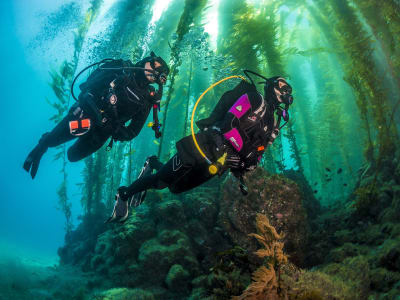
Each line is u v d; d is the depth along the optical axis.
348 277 4.71
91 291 7.32
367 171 9.45
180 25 9.16
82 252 10.52
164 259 6.81
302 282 3.75
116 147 13.23
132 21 13.03
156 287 6.66
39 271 9.57
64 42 17.58
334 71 17.05
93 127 2.97
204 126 2.51
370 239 6.45
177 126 13.90
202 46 10.20
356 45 9.52
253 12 11.76
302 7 16.45
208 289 5.05
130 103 2.96
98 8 13.28
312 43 18.41
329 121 15.80
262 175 6.68
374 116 8.76
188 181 2.60
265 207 6.34
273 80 2.67
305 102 18.16
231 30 11.31
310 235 6.86
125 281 6.90
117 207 2.70
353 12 10.48
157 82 3.02
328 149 17.00
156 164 3.00
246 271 3.98
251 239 6.34
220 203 7.09
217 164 2.26
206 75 13.16
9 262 9.43
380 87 9.15
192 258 6.89
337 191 16.41
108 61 3.23
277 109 2.67
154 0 14.09
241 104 2.43
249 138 2.46
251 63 10.48
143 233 7.64
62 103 11.84
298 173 10.78
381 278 4.66
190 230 7.51
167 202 7.77
